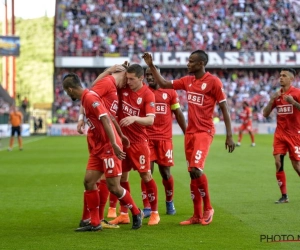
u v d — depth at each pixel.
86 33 47.59
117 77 8.36
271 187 12.62
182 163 19.33
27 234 7.66
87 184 7.85
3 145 30.64
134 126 8.49
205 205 8.33
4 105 41.62
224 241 7.07
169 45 47.94
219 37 48.56
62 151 25.52
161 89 9.56
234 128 45.56
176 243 6.98
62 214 9.33
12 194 11.80
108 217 9.15
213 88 8.40
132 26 48.62
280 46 48.91
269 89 48.44
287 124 10.48
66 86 7.79
